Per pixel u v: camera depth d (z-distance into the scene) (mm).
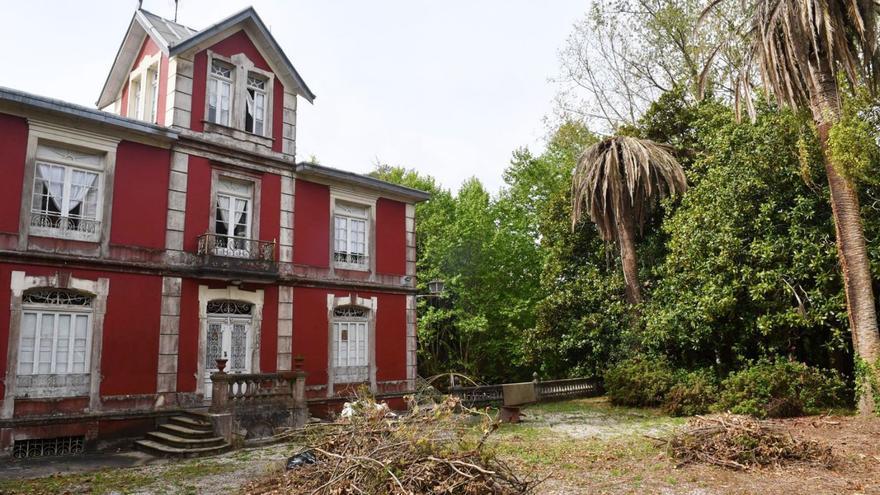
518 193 31391
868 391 13242
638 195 20516
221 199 15398
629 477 8820
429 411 7871
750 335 17594
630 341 20703
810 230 15805
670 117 22766
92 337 12688
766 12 14234
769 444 9461
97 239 13016
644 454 10570
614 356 21531
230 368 15000
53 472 10344
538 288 29250
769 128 16562
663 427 14219
